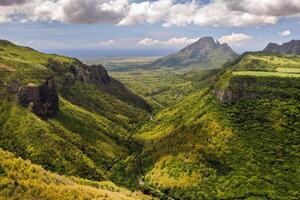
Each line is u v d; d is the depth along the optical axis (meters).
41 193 96.12
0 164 98.56
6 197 90.69
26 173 100.94
